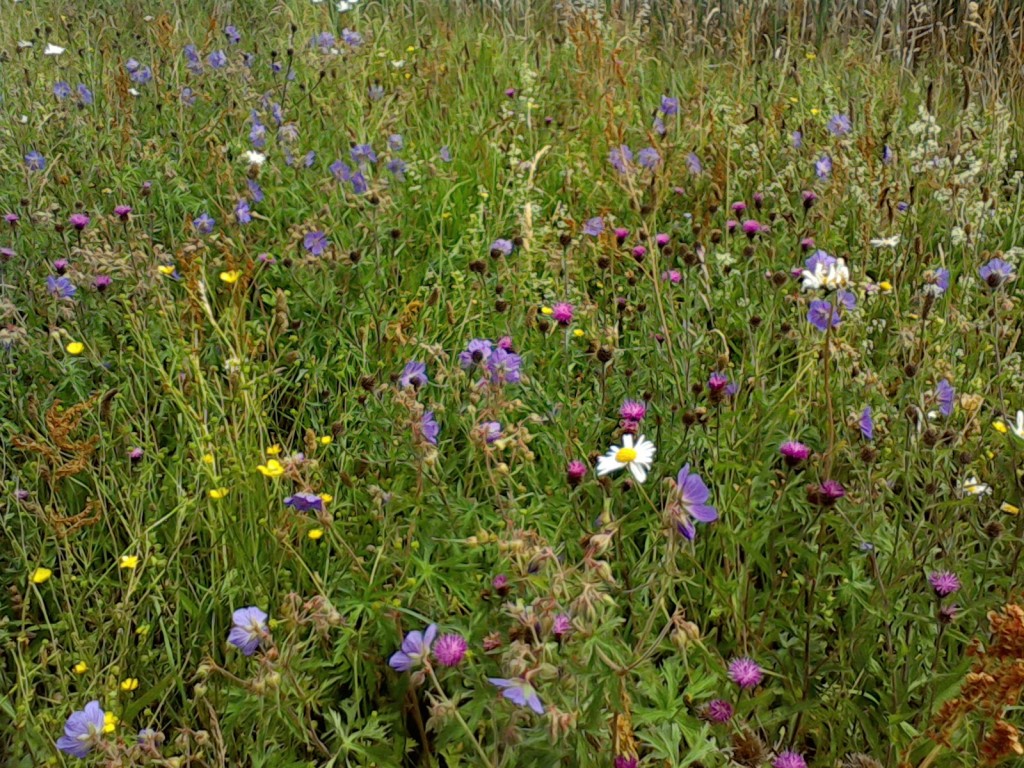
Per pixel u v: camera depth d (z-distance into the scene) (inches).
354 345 58.6
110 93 86.4
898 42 112.4
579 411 53.3
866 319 60.3
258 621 36.8
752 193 76.1
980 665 33.5
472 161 84.5
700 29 120.3
